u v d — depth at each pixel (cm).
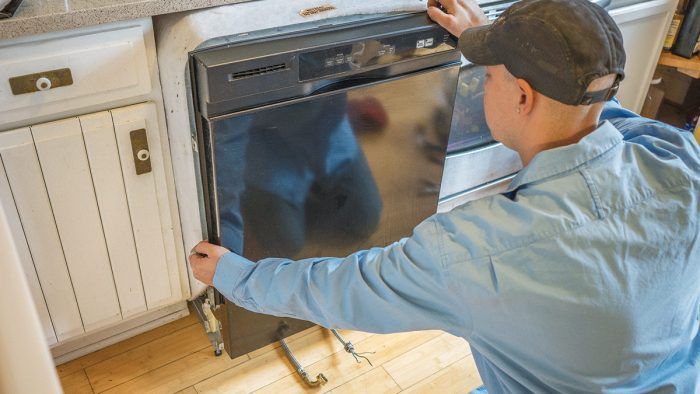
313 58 128
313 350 176
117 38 122
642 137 99
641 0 208
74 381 161
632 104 242
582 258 81
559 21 81
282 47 125
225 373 167
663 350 89
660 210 85
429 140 162
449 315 91
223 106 123
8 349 44
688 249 86
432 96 154
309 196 148
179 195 149
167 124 138
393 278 91
